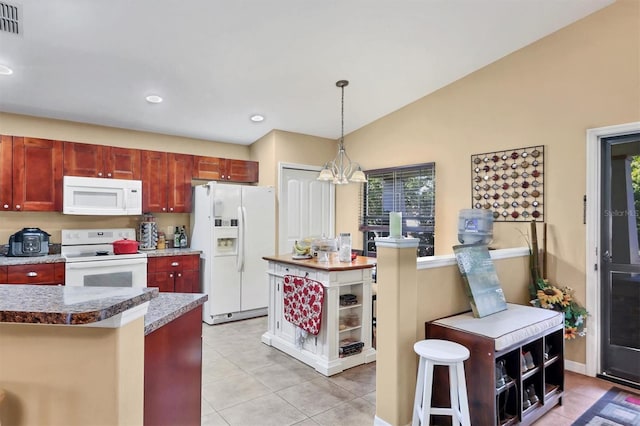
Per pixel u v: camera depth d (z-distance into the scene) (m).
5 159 3.54
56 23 2.61
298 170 5.26
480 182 3.84
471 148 3.93
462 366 1.96
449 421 2.23
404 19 2.95
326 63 3.51
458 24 3.07
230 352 3.50
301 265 3.26
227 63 3.34
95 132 4.28
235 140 5.26
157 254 4.19
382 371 2.25
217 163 4.95
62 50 2.91
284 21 2.84
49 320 0.92
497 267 3.04
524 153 3.50
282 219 5.04
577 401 2.64
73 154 3.89
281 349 3.53
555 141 3.31
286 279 3.44
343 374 3.03
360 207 5.22
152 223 4.52
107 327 1.00
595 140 3.08
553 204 3.32
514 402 2.27
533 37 3.37
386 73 3.80
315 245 3.47
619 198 3.03
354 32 3.06
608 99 3.00
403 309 2.19
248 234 4.62
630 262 2.98
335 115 4.75
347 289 3.38
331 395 2.67
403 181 4.65
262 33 2.96
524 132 3.51
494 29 3.20
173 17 2.67
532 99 3.46
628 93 2.90
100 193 3.99
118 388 1.00
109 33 2.77
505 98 3.65
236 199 4.55
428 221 4.34
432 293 2.43
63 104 3.74
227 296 4.47
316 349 3.16
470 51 3.52
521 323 2.33
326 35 3.07
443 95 4.19
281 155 5.04
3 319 0.94
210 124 4.61
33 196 3.67
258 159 5.30
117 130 4.43
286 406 2.51
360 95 4.25
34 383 1.03
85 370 1.01
